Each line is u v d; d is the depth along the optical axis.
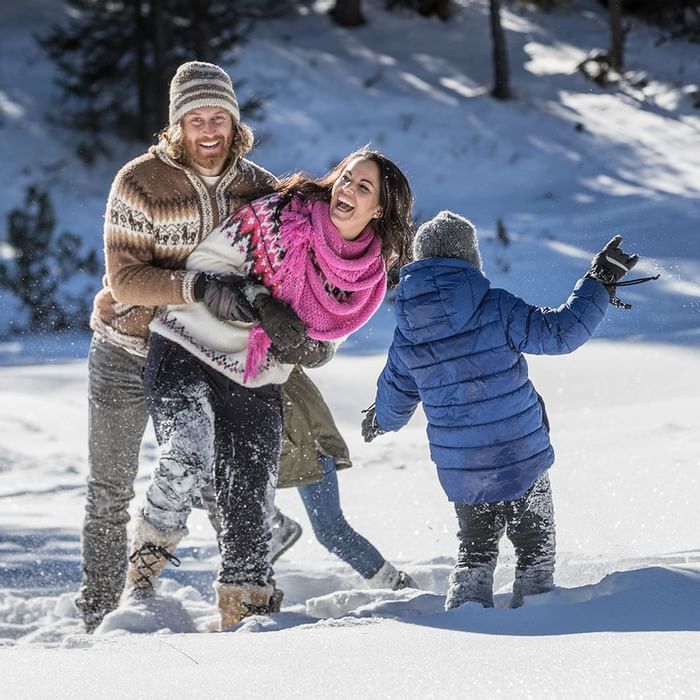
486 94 73.81
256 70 78.25
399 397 11.34
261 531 11.55
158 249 11.73
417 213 59.28
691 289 37.38
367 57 80.81
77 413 27.14
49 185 66.31
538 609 8.91
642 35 82.12
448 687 6.71
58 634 12.16
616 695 6.18
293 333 11.36
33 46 82.12
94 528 12.52
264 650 8.38
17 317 43.72
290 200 11.73
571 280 43.75
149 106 70.31
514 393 10.70
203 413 11.36
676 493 15.63
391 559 14.63
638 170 62.91
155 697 7.08
